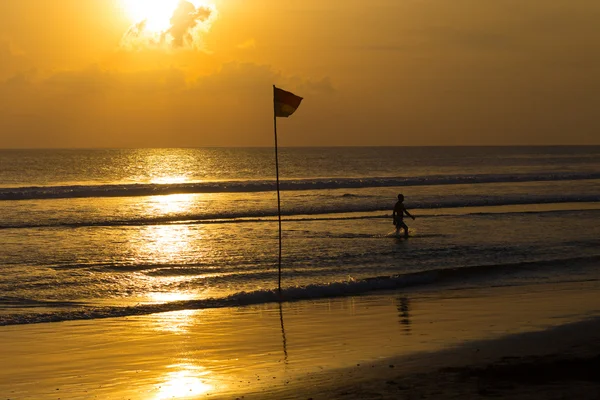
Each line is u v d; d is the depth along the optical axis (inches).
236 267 737.0
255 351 427.5
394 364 380.2
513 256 796.6
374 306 556.1
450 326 480.7
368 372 365.7
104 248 870.4
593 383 333.7
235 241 930.1
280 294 594.9
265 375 370.6
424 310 537.3
